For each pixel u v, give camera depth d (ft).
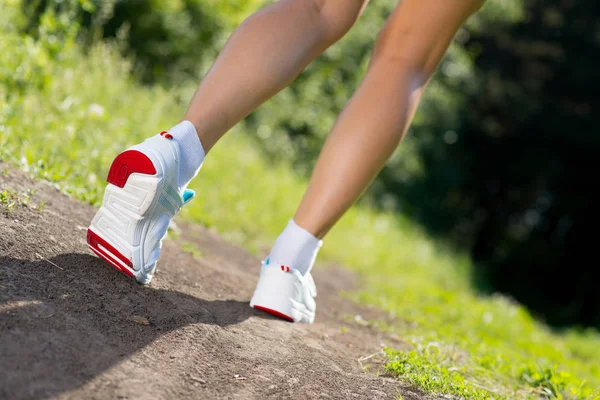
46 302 6.49
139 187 7.37
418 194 62.08
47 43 17.83
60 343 5.84
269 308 8.89
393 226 43.57
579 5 78.54
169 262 9.78
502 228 88.07
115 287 7.47
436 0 8.06
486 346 13.01
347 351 8.84
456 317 17.69
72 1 19.02
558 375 10.52
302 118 42.63
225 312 8.39
